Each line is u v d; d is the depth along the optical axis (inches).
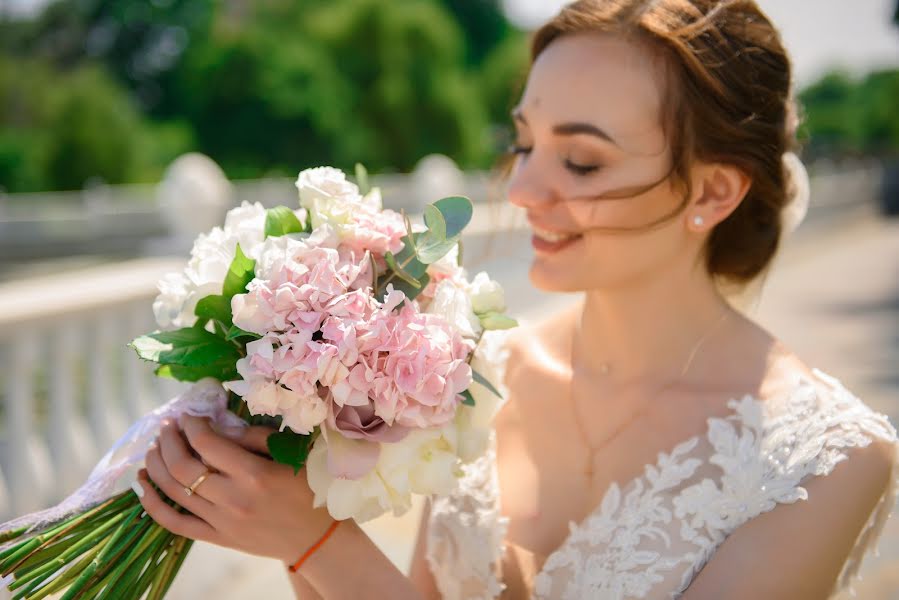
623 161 54.1
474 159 1270.9
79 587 50.0
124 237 639.1
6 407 137.1
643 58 53.8
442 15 1341.0
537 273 57.7
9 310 135.0
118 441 51.4
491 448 63.2
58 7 1523.1
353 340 42.8
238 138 1194.0
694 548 52.0
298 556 49.4
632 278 56.9
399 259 48.6
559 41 56.3
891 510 53.9
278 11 1294.3
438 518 62.1
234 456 47.9
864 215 876.0
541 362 65.7
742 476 52.0
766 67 57.0
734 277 61.7
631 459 57.7
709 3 56.4
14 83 1111.0
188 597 132.7
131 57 1505.9
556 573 56.0
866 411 53.2
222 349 46.6
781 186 59.2
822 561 49.5
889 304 370.0
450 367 44.7
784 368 56.3
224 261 47.7
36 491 140.2
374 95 1220.5
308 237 48.6
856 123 1578.5
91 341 153.7
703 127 54.6
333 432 45.4
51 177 926.4
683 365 58.4
